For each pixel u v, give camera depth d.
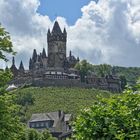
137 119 26.88
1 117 56.12
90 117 29.05
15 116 58.34
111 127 27.53
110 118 28.27
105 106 29.36
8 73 59.59
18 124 57.88
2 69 60.00
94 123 28.70
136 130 26.55
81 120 29.34
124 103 28.36
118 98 29.23
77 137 29.44
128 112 27.53
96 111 28.83
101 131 28.53
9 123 56.62
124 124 27.39
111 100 28.81
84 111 29.44
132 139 26.59
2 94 58.91
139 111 27.08
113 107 28.69
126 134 26.94
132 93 28.03
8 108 57.03
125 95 28.31
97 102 29.86
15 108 58.06
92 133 28.64
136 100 27.67
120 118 27.88
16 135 57.84
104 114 28.69
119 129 27.61
